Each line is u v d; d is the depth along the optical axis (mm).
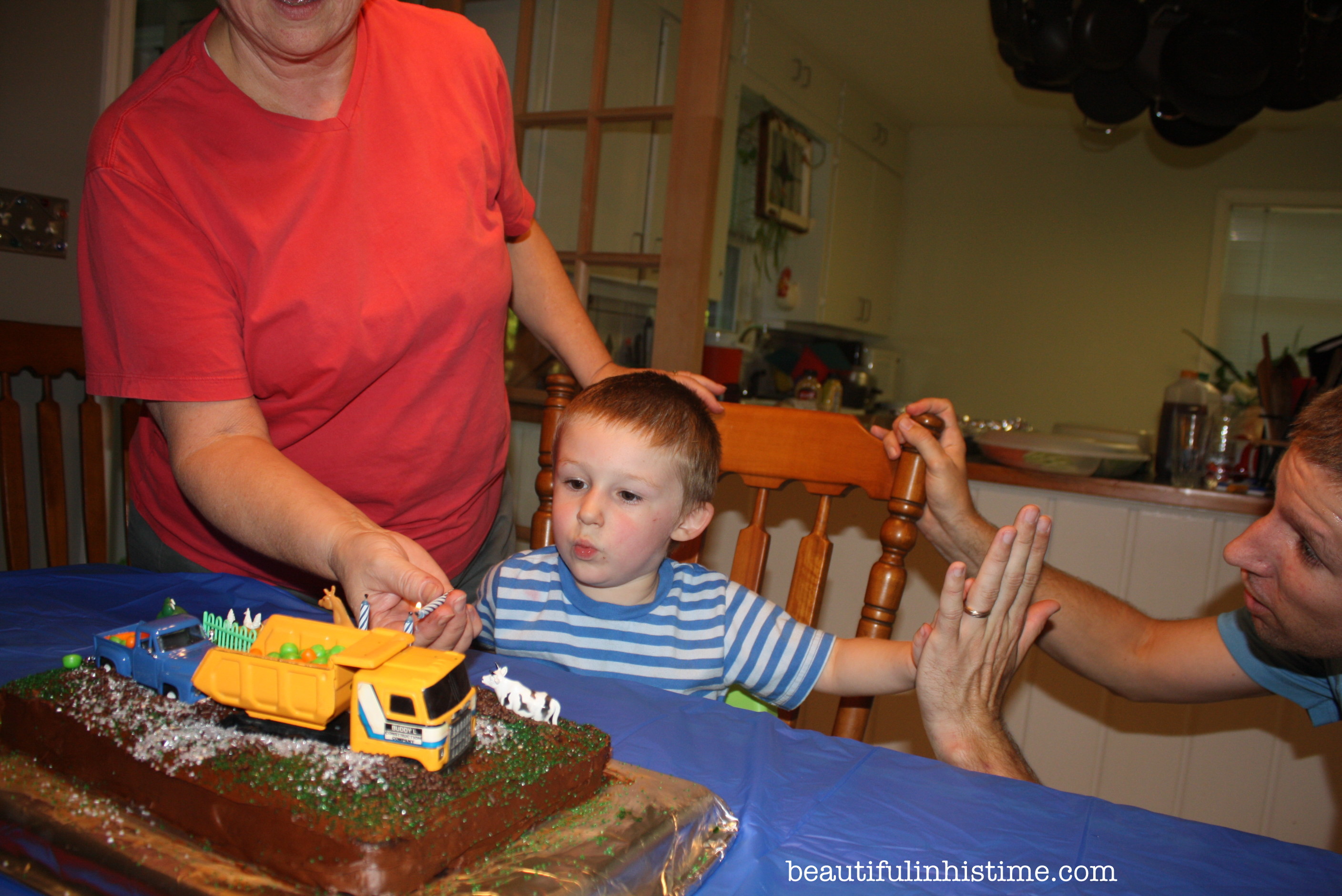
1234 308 4641
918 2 3426
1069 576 1064
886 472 1040
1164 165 4695
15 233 2055
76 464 2207
